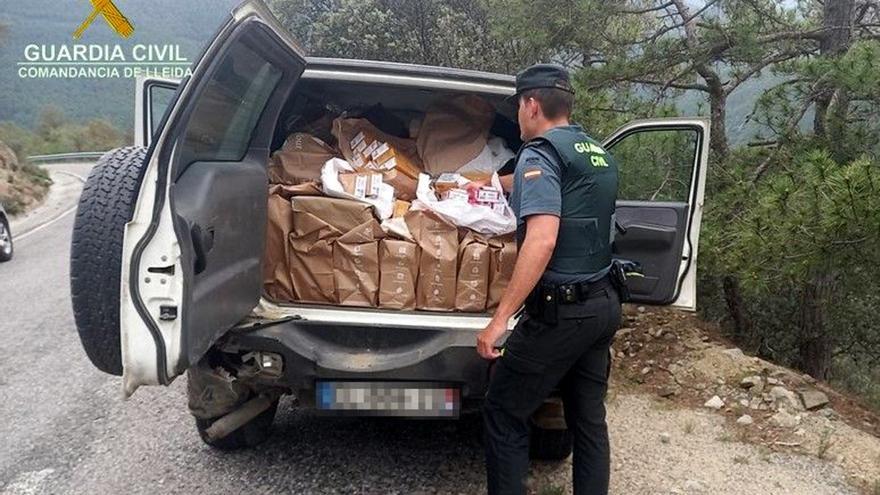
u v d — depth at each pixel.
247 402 3.02
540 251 2.27
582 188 2.42
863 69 4.69
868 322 6.52
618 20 6.41
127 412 3.95
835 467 3.38
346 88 3.49
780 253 3.86
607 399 4.18
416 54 17.38
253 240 2.74
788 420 3.83
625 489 3.10
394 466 3.24
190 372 2.92
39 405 4.09
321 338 2.77
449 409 2.74
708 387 4.30
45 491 3.01
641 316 5.43
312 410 2.80
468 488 3.05
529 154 2.40
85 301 2.21
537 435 3.19
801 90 5.55
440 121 3.53
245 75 2.49
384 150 3.31
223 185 2.44
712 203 5.02
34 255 11.29
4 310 6.83
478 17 16.73
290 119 3.56
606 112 5.86
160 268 2.03
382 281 2.98
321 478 3.12
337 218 3.00
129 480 3.11
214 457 3.33
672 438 3.66
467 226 3.04
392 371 2.66
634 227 3.30
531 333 2.44
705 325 5.47
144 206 2.01
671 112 5.79
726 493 3.09
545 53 6.71
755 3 5.89
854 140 5.12
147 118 3.38
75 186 26.05
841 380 6.84
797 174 4.15
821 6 6.39
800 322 6.32
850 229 3.57
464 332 2.77
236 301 2.57
